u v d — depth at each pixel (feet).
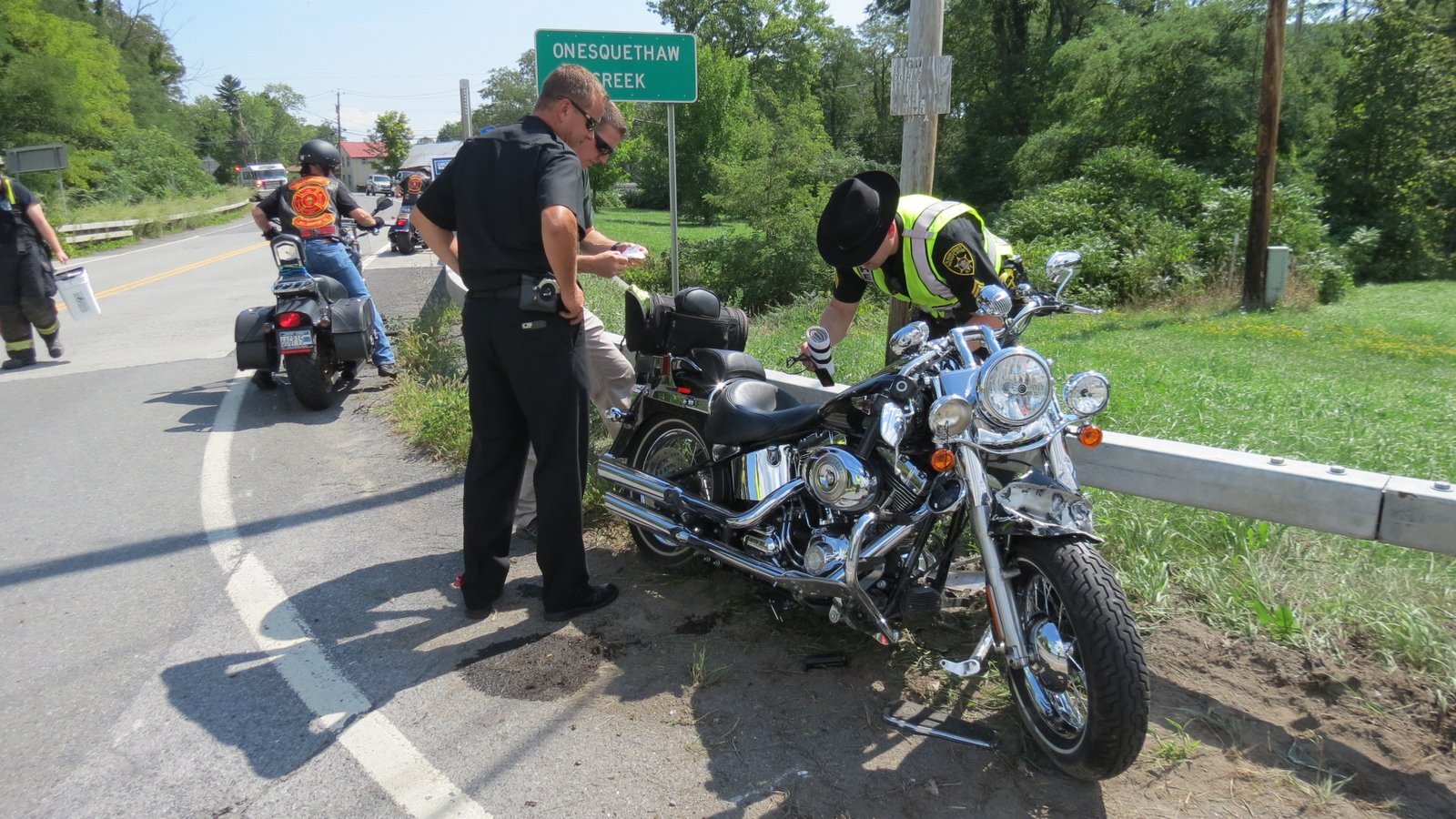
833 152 67.15
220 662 12.16
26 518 17.30
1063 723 9.71
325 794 9.51
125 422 23.57
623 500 14.19
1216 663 11.21
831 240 12.21
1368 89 84.58
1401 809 8.93
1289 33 83.61
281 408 24.73
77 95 139.03
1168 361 31.30
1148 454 12.10
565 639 12.62
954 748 10.07
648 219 154.10
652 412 15.02
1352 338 39.65
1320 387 26.30
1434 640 10.78
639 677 11.61
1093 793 9.30
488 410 12.89
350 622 13.17
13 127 132.87
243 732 10.62
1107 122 91.20
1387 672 10.71
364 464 20.06
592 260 13.25
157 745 10.38
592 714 10.83
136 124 192.13
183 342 34.81
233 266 65.98
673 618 13.14
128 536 16.37
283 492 18.45
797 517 11.79
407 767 9.92
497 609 13.53
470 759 10.03
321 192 25.59
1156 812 9.00
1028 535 9.43
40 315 31.14
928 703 10.92
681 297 14.65
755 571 11.84
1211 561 12.81
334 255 25.96
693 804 9.27
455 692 11.36
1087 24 129.59
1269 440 17.74
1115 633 8.66
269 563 15.19
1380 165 85.35
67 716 10.97
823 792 9.40
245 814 9.24
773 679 11.50
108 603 13.87
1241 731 10.07
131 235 97.19
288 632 12.92
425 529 16.55
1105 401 9.88
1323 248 58.65
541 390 12.44
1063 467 9.67
